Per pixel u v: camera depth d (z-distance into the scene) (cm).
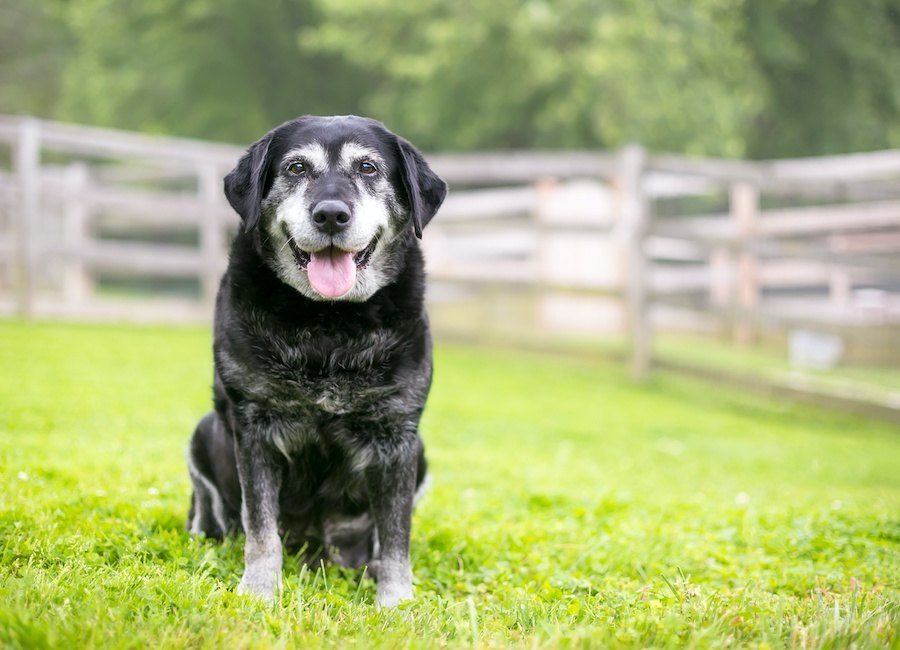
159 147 1311
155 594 296
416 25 2161
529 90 2084
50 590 284
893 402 1012
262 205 379
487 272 1334
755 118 2473
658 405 1020
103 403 732
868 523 465
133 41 2472
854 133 2444
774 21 2248
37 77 3114
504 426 836
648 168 1144
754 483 659
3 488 414
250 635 262
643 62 1984
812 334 1143
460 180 1379
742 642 267
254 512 350
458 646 262
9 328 1099
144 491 462
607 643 256
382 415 358
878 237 1155
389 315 361
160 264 1330
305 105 2559
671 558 411
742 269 1239
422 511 486
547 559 398
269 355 350
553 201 1339
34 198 1191
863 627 272
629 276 1145
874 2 2348
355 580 384
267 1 2347
